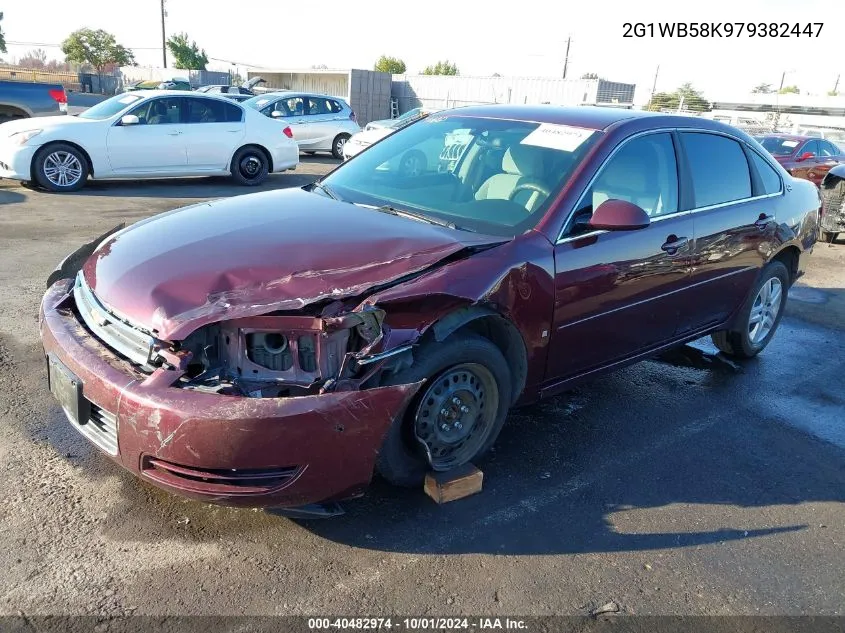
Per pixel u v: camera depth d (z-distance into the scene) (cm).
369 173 424
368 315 268
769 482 367
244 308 258
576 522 316
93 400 267
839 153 1520
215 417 245
